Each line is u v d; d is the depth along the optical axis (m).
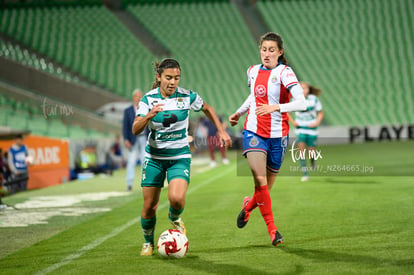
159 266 14.89
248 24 112.44
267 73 17.31
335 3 114.69
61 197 34.81
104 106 79.94
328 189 32.78
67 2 107.19
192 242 18.30
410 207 24.34
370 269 13.76
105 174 53.72
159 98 15.74
